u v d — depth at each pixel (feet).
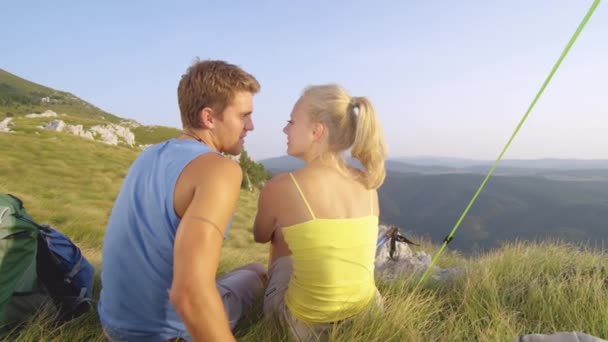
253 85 5.96
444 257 22.41
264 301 8.25
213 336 4.21
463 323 8.45
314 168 6.91
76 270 8.61
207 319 4.22
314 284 6.75
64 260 8.50
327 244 6.55
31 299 7.46
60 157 98.32
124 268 5.39
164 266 5.30
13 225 7.07
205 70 5.69
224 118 5.82
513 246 16.12
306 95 7.29
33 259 7.50
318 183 6.70
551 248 14.93
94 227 28.48
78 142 134.10
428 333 8.05
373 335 7.13
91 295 9.40
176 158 5.18
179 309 4.26
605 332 8.00
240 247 52.49
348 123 6.93
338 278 6.69
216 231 4.58
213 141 5.98
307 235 6.59
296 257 6.87
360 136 6.79
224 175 4.91
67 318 8.25
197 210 4.58
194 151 5.24
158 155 5.35
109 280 5.57
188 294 4.23
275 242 8.59
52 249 8.45
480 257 16.87
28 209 37.22
